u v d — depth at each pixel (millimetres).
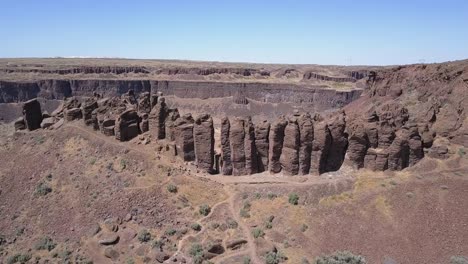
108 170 86375
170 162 88500
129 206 76875
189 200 79250
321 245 66000
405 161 80875
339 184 78250
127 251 67500
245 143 86438
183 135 88625
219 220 74062
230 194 80875
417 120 88875
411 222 67062
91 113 100750
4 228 76812
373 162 81125
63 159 91875
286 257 63812
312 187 78562
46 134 102250
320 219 71062
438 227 65250
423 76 110062
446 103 92500
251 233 69938
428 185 73375
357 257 60406
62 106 114875
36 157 94625
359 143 81438
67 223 75000
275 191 79312
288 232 69750
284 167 84812
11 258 67188
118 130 93562
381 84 124125
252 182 82875
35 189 85000
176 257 64938
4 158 97500
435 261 60344
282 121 84688
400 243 64000
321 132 81375
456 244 62219
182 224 73375
